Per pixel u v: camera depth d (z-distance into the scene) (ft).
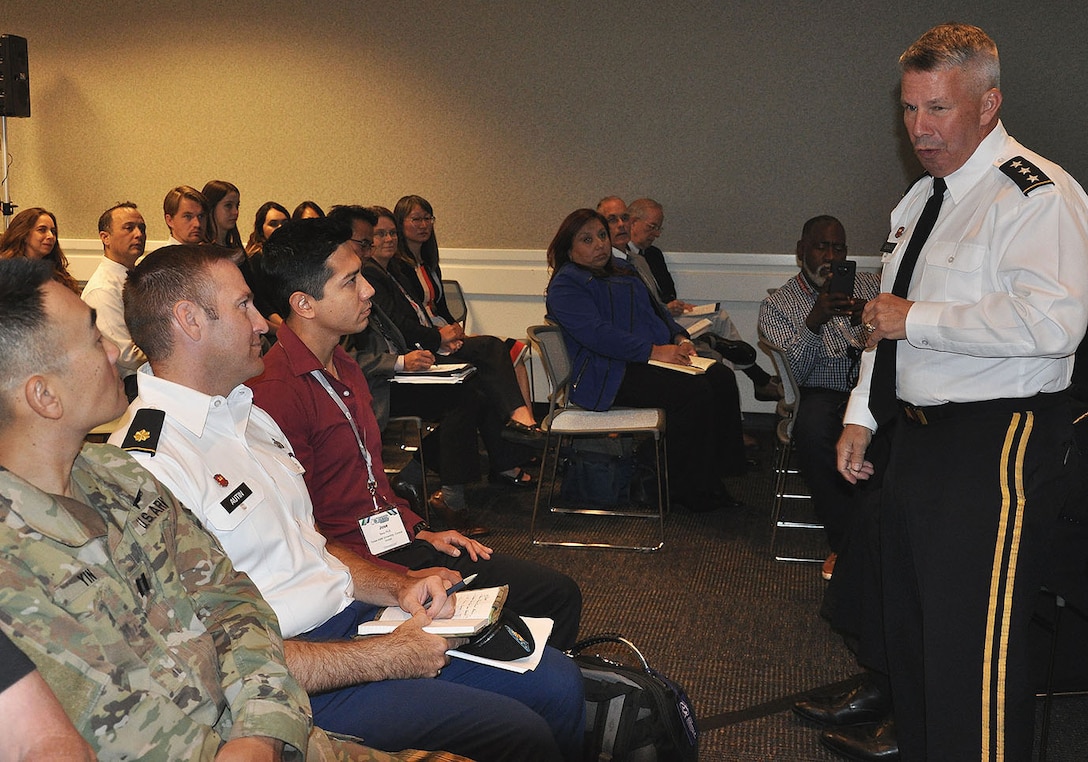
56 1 21.17
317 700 5.48
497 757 5.32
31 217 15.02
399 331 13.41
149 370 5.85
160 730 3.77
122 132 21.45
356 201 20.88
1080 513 6.80
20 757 3.15
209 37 20.79
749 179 19.17
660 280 18.66
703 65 18.95
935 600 6.28
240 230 21.47
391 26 20.07
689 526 13.57
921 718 6.79
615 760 6.23
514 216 20.25
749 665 9.45
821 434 11.32
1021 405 6.16
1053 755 7.70
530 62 19.63
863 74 18.37
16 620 3.50
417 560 7.30
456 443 13.29
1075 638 8.10
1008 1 17.54
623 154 19.58
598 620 10.50
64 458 3.94
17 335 3.72
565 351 13.17
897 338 6.29
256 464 5.77
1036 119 17.75
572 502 14.52
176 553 4.41
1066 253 5.81
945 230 6.40
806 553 12.47
